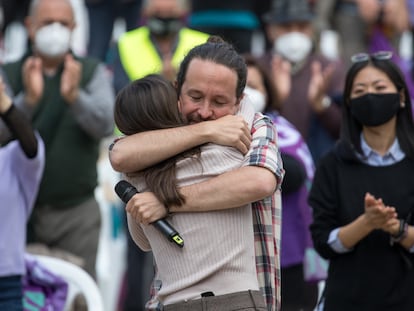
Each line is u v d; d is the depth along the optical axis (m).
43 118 17.38
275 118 16.31
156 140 10.76
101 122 17.48
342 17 23.91
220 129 10.72
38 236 17.41
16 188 13.80
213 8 23.44
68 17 17.92
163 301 10.88
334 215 13.44
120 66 20.98
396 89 13.28
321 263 15.55
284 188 15.46
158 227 10.70
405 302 13.04
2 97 13.61
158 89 10.94
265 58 20.52
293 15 20.34
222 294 10.60
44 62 17.86
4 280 13.64
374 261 13.07
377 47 23.94
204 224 10.68
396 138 13.34
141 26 23.61
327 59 20.47
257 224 10.96
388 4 23.77
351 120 13.48
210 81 10.70
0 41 24.61
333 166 13.50
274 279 11.00
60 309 14.84
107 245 19.56
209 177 10.75
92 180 17.61
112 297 19.88
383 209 12.61
